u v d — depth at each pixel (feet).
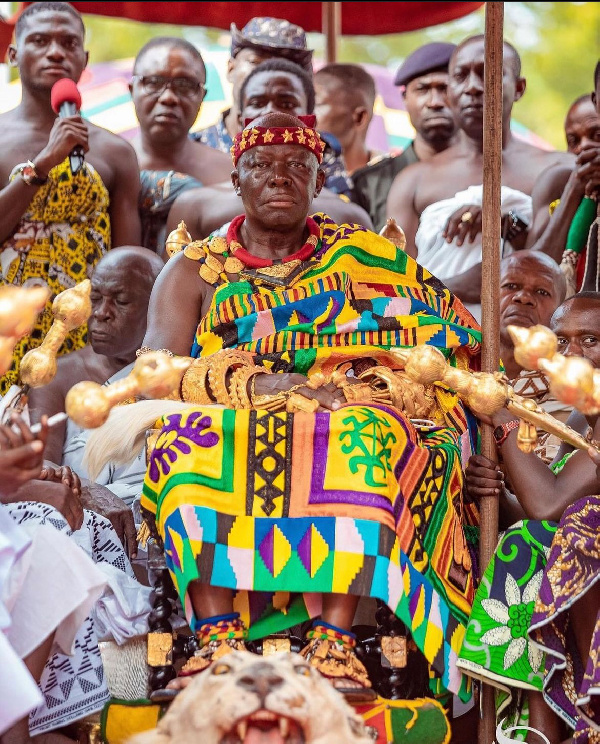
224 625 16.61
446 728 16.55
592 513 17.48
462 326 20.27
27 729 16.38
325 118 34.58
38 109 27.20
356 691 16.07
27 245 25.26
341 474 16.92
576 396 15.62
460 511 18.47
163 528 16.88
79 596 16.19
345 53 64.03
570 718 17.19
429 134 32.07
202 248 20.74
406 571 16.78
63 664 17.08
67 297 17.31
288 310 19.72
